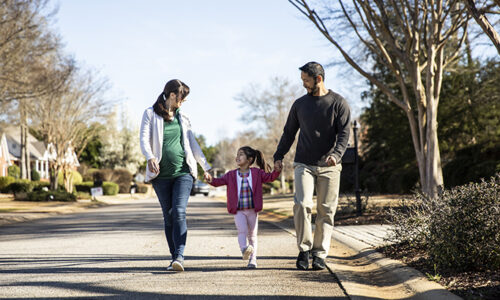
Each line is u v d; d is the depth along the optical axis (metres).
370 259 5.66
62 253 6.84
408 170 22.38
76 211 21.16
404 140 23.88
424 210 5.75
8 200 29.39
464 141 22.22
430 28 13.27
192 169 5.41
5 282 4.70
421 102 13.65
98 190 31.89
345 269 5.24
